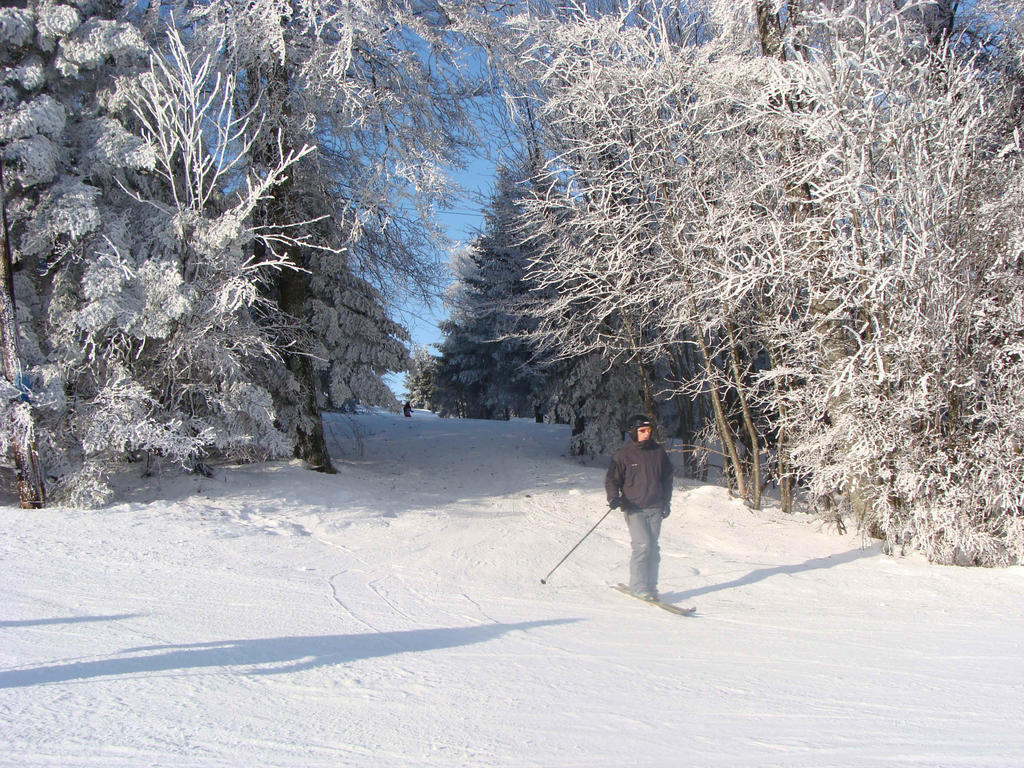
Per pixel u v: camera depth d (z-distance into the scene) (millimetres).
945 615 6277
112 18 10234
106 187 10203
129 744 2854
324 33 12867
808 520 11430
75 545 7301
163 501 9594
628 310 13000
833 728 3318
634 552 6684
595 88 12156
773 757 2916
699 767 2793
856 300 8906
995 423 8422
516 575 7547
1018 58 10297
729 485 13523
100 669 3812
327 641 4684
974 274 8633
